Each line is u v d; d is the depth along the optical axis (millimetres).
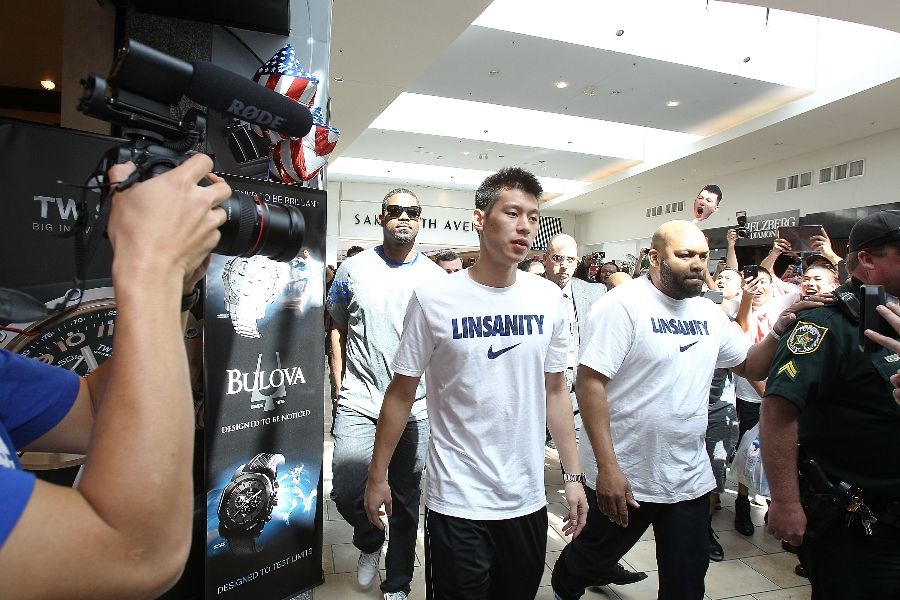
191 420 503
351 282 2551
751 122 10648
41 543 411
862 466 1483
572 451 1806
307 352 1770
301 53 1881
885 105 8914
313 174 1728
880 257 1479
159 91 720
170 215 526
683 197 16312
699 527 1911
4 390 669
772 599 2492
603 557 2047
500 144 13555
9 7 2934
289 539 1757
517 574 1670
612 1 7668
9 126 1375
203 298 1565
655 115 10977
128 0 1676
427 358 1685
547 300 1728
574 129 13773
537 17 7367
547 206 20938
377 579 2551
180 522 479
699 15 8156
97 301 1479
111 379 478
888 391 1438
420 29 5863
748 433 2930
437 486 1631
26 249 1395
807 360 1519
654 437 1899
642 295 1972
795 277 4332
